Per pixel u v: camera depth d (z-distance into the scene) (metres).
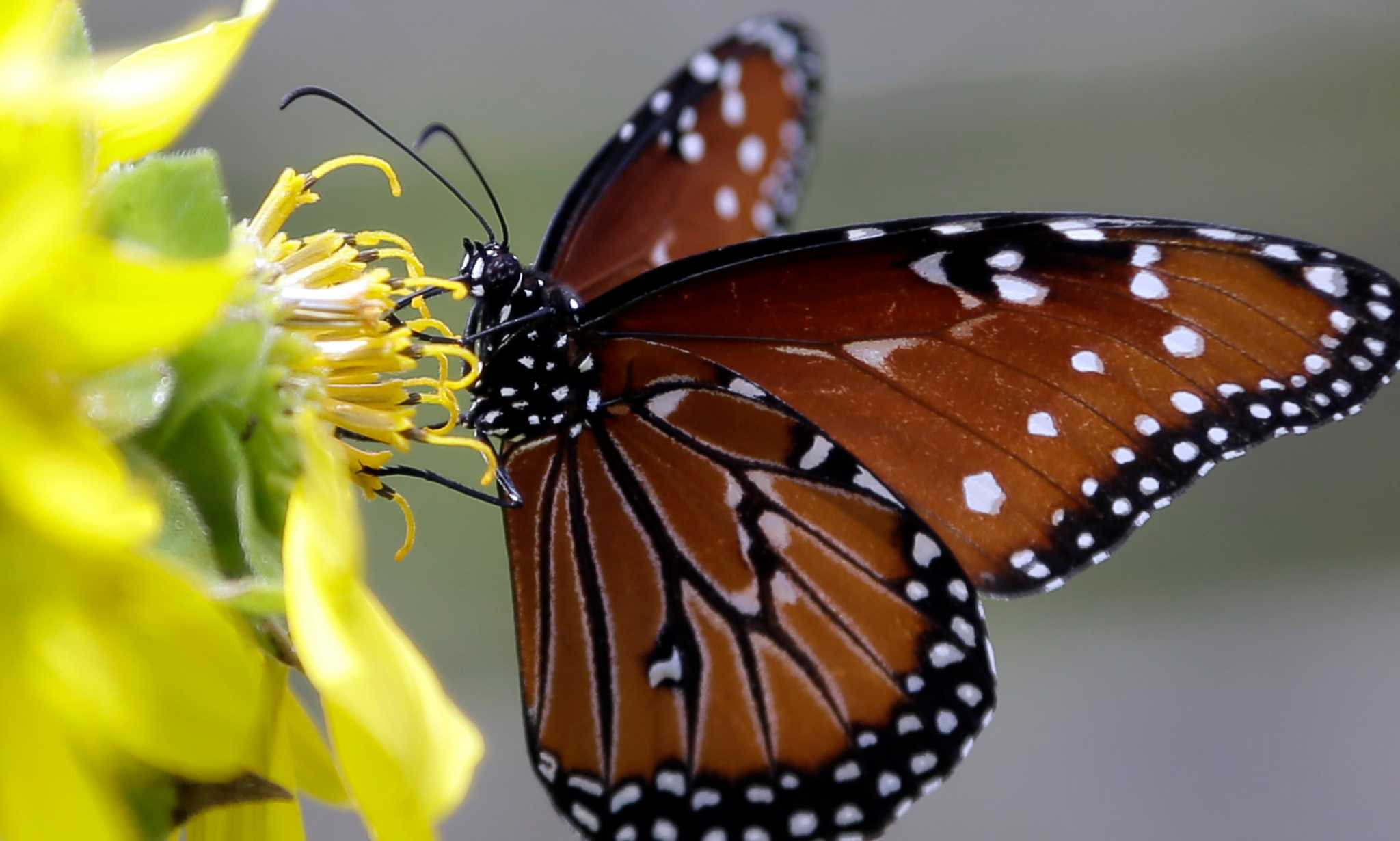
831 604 0.32
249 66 0.48
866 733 0.32
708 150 0.34
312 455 0.29
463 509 0.46
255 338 0.28
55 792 0.28
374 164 0.30
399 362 0.30
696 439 0.32
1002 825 0.48
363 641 0.28
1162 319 0.32
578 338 0.32
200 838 0.29
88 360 0.26
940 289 0.32
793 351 0.32
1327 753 0.49
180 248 0.28
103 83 0.29
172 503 0.28
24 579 0.28
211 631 0.28
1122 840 0.48
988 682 0.32
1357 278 0.31
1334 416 0.31
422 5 0.50
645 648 0.32
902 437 0.32
